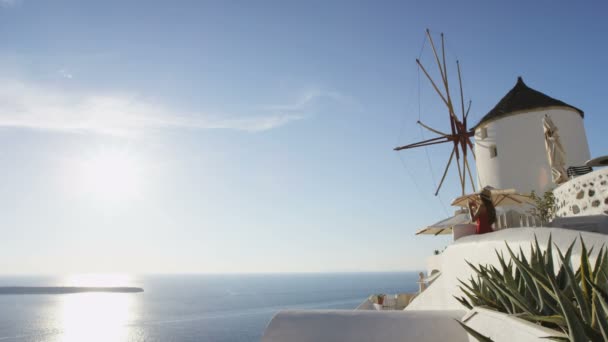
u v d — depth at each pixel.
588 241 4.64
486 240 7.27
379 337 4.94
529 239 5.62
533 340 2.94
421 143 27.02
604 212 9.21
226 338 147.62
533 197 12.72
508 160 19.91
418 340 4.87
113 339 143.62
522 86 22.16
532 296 3.87
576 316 2.55
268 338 4.99
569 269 2.87
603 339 2.44
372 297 24.62
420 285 18.19
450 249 9.55
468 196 12.50
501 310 4.37
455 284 9.02
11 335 152.75
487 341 3.45
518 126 19.80
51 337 148.75
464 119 26.12
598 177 9.73
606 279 2.99
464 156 25.92
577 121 19.47
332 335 4.99
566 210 11.16
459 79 26.80
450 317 5.27
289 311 5.63
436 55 26.94
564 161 13.38
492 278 4.69
